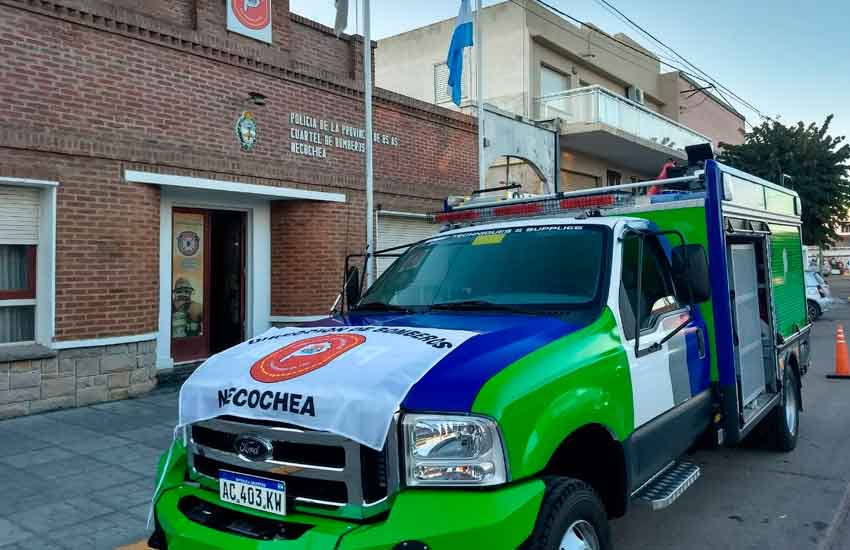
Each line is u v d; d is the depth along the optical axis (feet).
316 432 9.70
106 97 29.45
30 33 27.14
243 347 12.27
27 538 15.52
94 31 29.09
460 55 45.21
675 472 14.79
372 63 42.63
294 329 13.07
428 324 12.20
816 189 84.02
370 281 41.63
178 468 11.90
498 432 9.46
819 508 18.22
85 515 16.90
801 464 22.35
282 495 9.97
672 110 90.63
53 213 27.71
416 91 72.84
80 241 28.55
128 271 30.12
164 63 31.58
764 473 21.39
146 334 30.78
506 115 54.34
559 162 61.16
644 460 13.15
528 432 9.86
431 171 46.78
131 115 30.32
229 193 35.37
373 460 9.55
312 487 9.87
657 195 18.02
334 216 39.70
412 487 9.44
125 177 29.94
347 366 10.19
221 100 33.91
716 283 17.29
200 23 33.30
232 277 38.63
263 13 36.19
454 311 13.66
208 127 33.32
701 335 16.81
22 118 26.91
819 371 41.88
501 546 9.05
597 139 63.46
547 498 10.18
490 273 14.52
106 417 26.73
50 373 27.76
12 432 24.56
